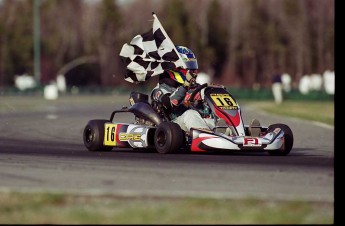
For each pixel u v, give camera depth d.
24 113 71.12
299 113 69.75
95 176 23.02
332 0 162.38
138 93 32.75
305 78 125.44
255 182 21.97
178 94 29.94
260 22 191.38
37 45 146.62
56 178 22.58
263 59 190.62
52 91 125.25
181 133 29.39
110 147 32.50
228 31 195.62
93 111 75.75
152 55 31.59
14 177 22.84
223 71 195.62
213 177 22.88
